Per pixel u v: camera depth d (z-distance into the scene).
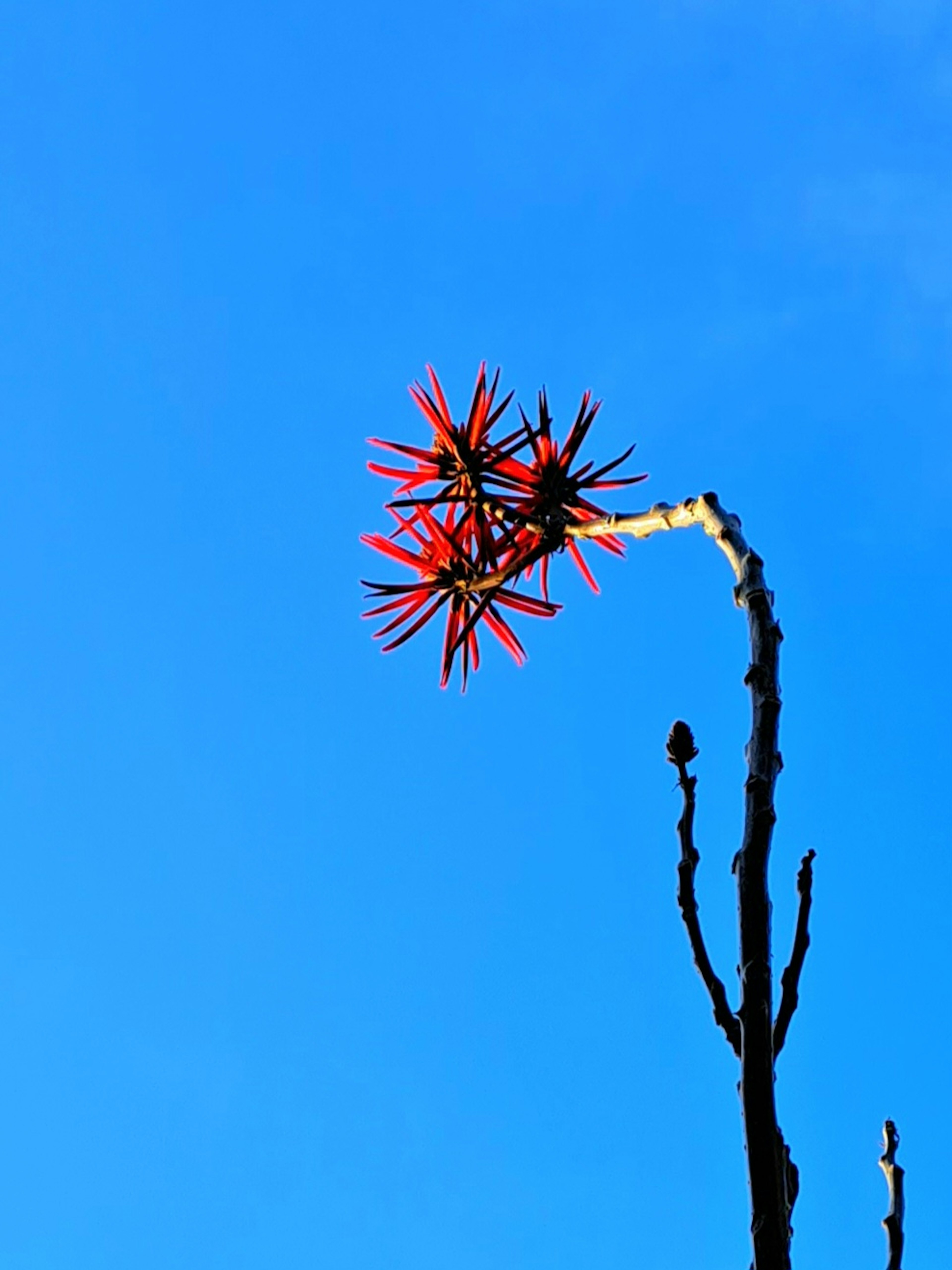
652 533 3.50
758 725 2.75
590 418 3.89
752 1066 2.33
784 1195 2.24
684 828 2.54
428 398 3.99
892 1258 2.47
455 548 3.91
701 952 2.46
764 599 2.95
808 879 2.53
